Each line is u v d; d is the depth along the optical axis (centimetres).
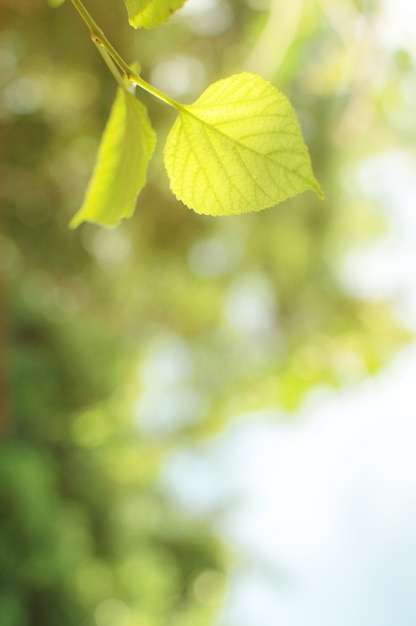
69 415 494
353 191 538
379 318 494
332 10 185
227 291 575
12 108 436
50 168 468
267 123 52
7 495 379
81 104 428
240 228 523
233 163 52
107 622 430
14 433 463
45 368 482
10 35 368
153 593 489
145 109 52
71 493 488
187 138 52
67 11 359
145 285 552
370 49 179
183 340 610
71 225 55
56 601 392
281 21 212
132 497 552
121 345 549
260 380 531
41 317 491
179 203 486
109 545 491
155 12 51
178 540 595
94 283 535
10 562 373
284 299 559
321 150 470
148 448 595
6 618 354
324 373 480
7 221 472
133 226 500
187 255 521
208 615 586
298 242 532
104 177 55
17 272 497
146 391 602
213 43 423
